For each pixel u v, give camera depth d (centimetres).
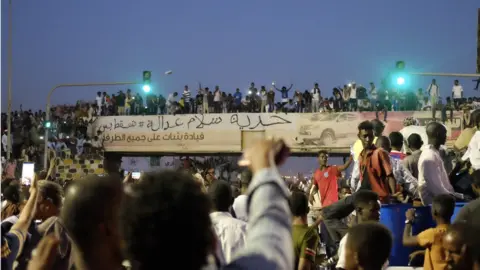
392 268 547
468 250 319
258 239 173
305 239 587
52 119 4438
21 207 647
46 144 2981
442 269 467
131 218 168
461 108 3928
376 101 4066
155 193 168
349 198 641
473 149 709
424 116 3894
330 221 646
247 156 198
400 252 577
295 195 598
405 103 4038
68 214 210
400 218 584
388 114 3941
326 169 1142
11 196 659
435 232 482
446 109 3834
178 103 4325
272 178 188
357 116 3975
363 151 678
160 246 163
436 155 644
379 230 371
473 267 319
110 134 4253
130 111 4369
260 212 180
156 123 4197
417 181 679
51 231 439
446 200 487
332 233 644
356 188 748
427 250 487
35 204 430
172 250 164
